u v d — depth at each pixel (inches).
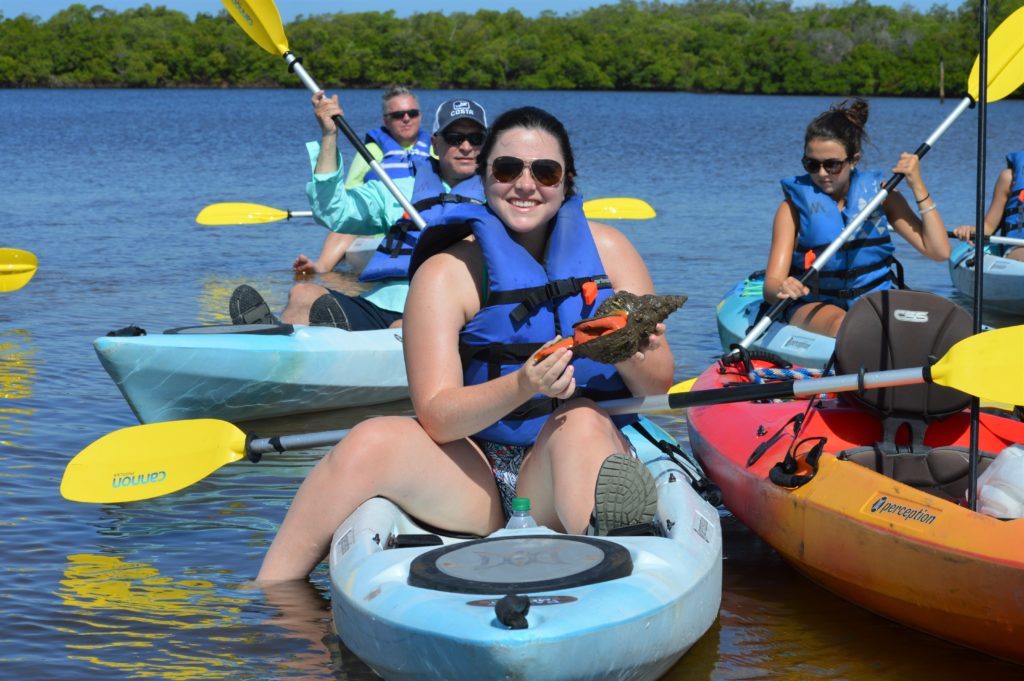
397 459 122.0
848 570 123.2
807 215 217.6
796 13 4215.1
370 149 297.1
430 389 122.3
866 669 112.5
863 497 123.6
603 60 3353.8
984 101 128.5
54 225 465.1
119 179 685.3
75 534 146.8
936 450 136.6
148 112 1839.3
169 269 361.1
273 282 341.7
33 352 242.8
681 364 240.1
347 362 211.0
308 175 720.3
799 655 115.6
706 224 478.9
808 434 142.9
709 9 4394.7
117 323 274.4
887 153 927.0
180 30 3563.0
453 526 126.0
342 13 3627.0
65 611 123.2
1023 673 112.2
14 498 158.6
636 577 101.4
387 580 103.5
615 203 329.1
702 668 112.4
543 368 112.3
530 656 90.1
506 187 123.3
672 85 3324.3
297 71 229.6
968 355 122.4
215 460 151.8
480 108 230.7
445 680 94.1
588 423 120.7
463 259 126.2
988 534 110.3
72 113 1787.6
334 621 111.7
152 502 159.6
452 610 94.8
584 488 117.6
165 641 116.3
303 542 127.3
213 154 912.3
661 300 113.7
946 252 213.6
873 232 218.7
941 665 113.8
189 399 197.8
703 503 125.0
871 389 140.8
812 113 1983.3
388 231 237.0
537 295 124.9
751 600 130.2
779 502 133.3
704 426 159.0
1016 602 105.7
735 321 241.8
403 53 3373.5
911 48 2928.2
